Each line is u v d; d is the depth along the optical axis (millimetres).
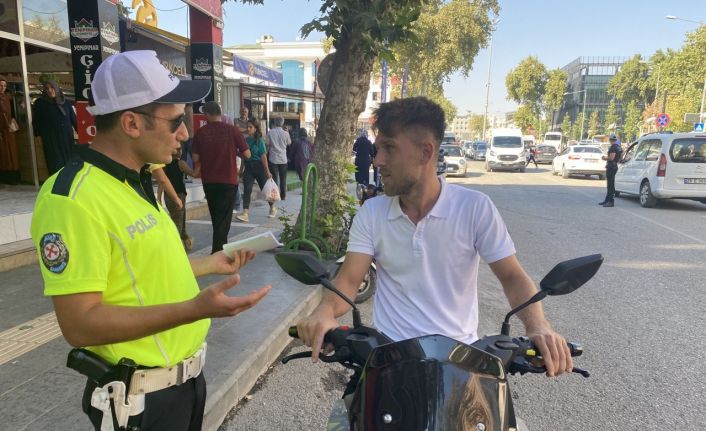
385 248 1910
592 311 5004
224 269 1891
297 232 6457
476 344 1618
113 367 1522
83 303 1334
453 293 1852
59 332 3723
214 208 5777
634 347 4160
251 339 3766
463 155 22500
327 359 1708
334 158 6523
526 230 9156
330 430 1631
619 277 6188
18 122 8258
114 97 1466
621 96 67688
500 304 5230
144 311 1361
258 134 8969
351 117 6508
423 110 1755
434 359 1394
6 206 6242
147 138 1530
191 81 1639
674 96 39281
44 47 8430
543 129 84750
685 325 4645
